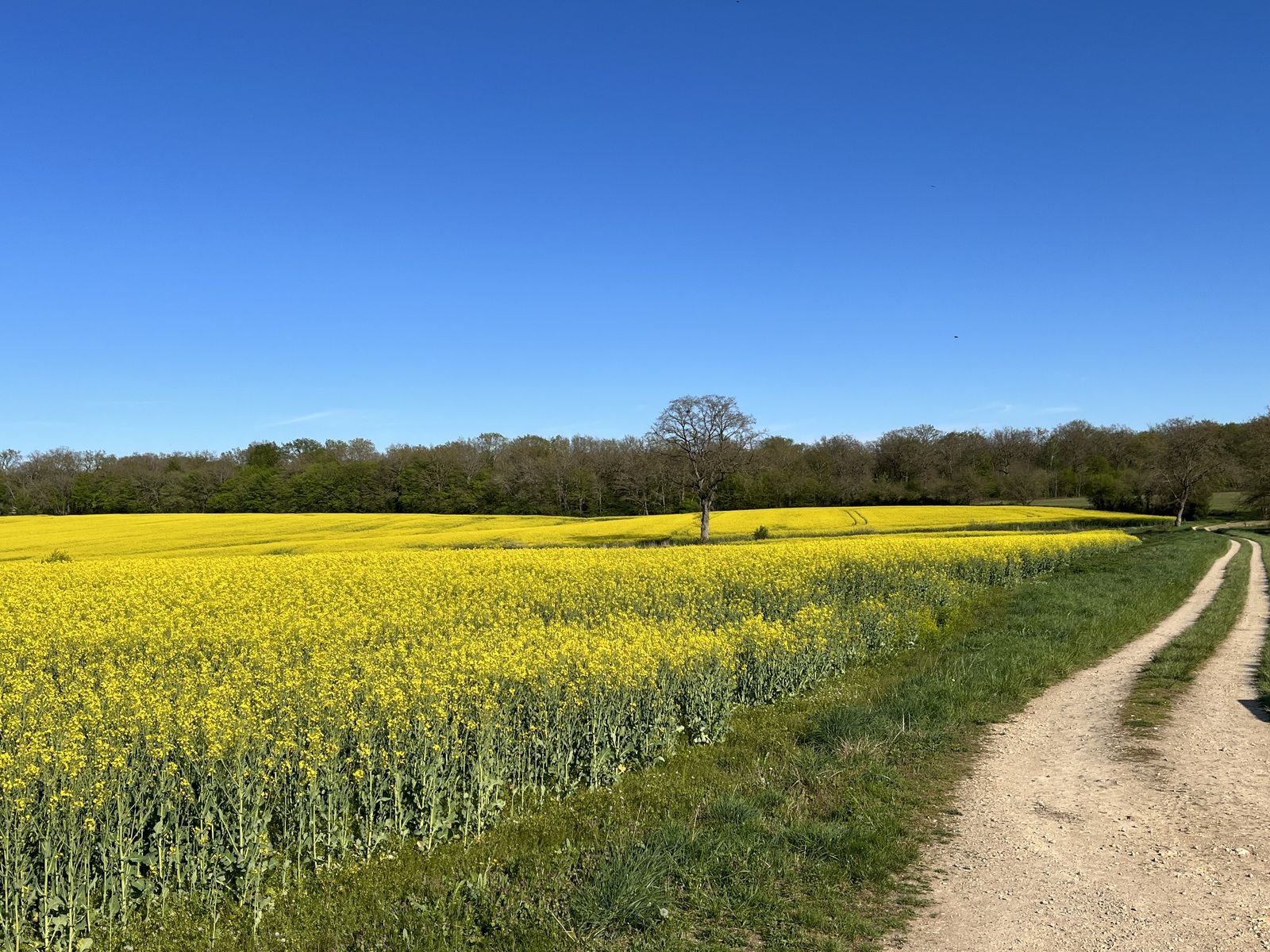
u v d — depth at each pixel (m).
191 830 6.77
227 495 86.50
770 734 10.40
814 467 98.25
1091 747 9.57
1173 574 27.88
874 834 6.90
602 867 6.23
